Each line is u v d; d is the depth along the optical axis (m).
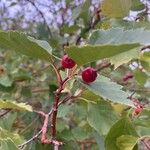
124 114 0.25
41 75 0.42
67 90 0.22
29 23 0.50
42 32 0.37
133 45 0.15
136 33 0.17
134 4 0.30
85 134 0.33
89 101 0.23
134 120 0.22
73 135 0.33
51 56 0.18
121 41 0.17
